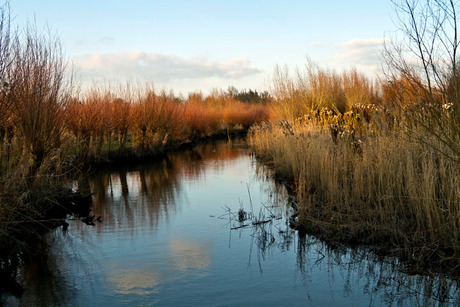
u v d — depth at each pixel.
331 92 18.73
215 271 4.77
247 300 4.04
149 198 9.12
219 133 31.05
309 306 3.88
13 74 7.11
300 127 12.53
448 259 4.39
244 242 5.78
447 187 5.00
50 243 5.93
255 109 38.41
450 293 3.95
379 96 20.05
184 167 14.16
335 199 6.52
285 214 7.15
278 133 14.12
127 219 7.29
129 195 9.51
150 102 17.73
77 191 8.88
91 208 8.21
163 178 11.94
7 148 6.65
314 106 18.36
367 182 6.53
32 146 7.36
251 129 24.11
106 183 11.24
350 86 18.52
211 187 10.22
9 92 6.76
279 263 4.96
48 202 7.34
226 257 5.21
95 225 6.91
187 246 5.70
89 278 4.66
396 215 5.57
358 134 9.35
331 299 4.00
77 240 6.07
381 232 5.32
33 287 4.46
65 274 4.79
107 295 4.22
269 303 3.96
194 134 26.14
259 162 14.71
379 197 5.69
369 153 6.87
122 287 4.41
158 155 17.86
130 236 6.23
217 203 8.35
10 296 4.25
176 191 9.86
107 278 4.65
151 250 5.57
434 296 3.93
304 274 4.62
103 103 14.41
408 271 4.42
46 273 4.84
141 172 13.18
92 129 13.29
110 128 14.57
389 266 4.61
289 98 19.22
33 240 6.07
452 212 4.96
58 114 8.41
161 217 7.36
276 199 8.37
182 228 6.61
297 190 7.87
